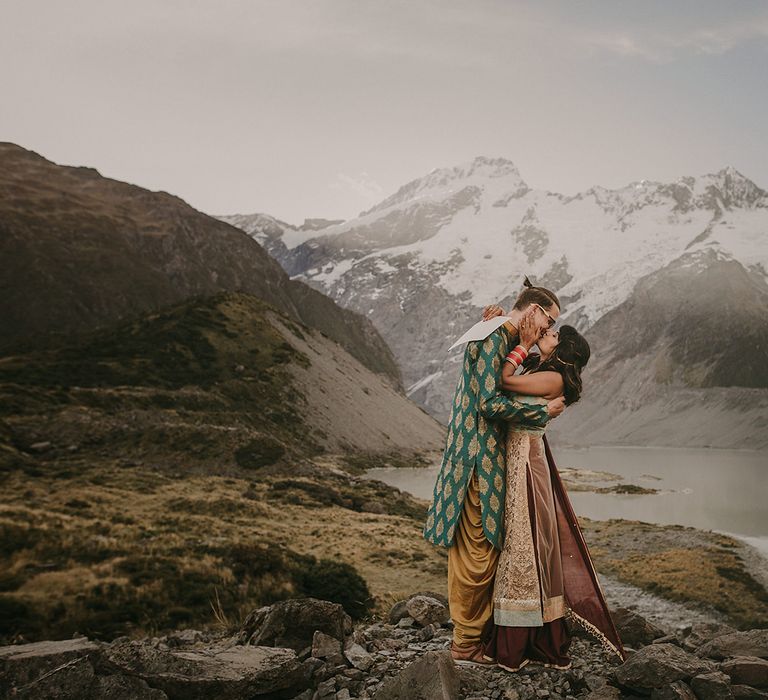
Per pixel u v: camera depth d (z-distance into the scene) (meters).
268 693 4.73
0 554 25.39
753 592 37.03
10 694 3.96
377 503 58.19
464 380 4.89
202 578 23.17
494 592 4.73
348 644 5.83
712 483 126.31
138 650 4.54
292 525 44.16
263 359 118.38
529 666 4.78
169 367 103.69
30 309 158.88
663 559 44.50
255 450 69.31
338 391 124.94
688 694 4.17
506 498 4.76
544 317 4.79
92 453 66.12
